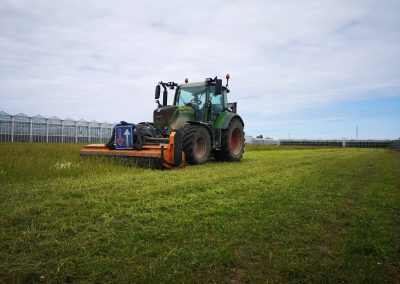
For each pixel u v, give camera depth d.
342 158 12.31
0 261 2.12
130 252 2.29
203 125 8.79
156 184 4.89
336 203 3.93
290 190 4.71
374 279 1.95
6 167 6.21
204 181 5.25
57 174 5.82
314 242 2.60
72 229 2.69
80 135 32.56
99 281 1.90
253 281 1.94
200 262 2.14
